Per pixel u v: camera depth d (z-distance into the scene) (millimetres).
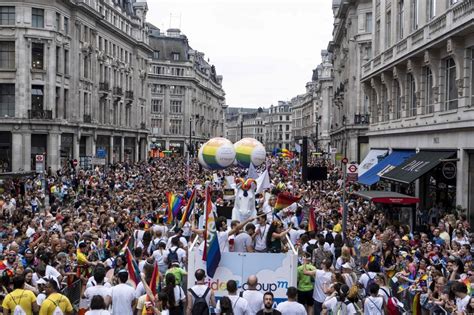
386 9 36281
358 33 56500
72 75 60125
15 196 31297
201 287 10742
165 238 17109
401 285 14359
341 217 23297
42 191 32875
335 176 44875
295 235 17672
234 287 10258
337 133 69875
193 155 82938
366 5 55688
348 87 61844
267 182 20688
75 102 60594
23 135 53344
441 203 26625
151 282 11523
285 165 62125
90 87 65375
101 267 12047
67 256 14258
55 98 55906
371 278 12281
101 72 69750
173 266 12805
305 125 175250
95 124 65562
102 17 66562
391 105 35375
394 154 33719
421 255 15523
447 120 24984
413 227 22000
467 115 22844
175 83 124312
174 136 123938
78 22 60781
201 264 11883
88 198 30219
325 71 118000
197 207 23797
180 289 10875
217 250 11477
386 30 36500
